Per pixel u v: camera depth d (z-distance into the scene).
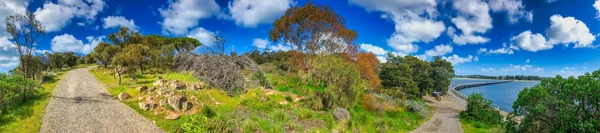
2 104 13.20
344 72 22.41
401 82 38.94
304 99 20.45
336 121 17.67
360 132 16.94
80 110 14.55
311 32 33.09
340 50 34.06
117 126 12.27
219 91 19.02
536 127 13.44
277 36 34.62
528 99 13.37
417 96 46.19
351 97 22.33
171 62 31.59
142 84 22.47
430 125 23.98
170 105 14.91
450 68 50.28
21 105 14.66
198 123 11.92
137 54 29.11
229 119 13.70
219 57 22.83
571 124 11.47
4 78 16.00
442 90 49.00
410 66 45.88
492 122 25.53
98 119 13.09
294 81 27.53
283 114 15.93
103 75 32.69
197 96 17.03
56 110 14.33
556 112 12.44
